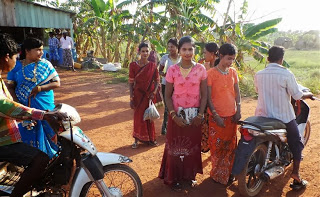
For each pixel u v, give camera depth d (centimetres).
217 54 403
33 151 254
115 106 745
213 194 339
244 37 1002
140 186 303
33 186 263
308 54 2589
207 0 1102
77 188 264
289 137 337
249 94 870
